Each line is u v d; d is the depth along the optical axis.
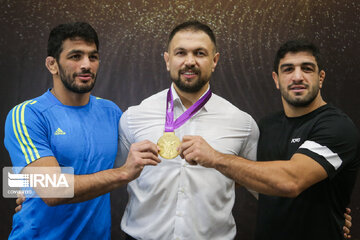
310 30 2.36
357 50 2.36
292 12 2.35
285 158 1.46
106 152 1.48
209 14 2.34
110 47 2.33
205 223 1.37
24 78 2.32
